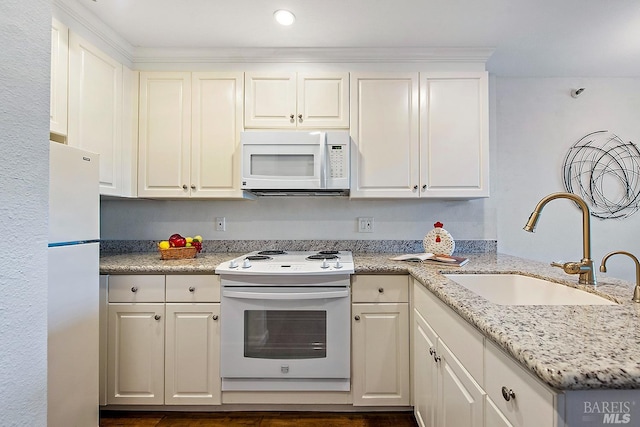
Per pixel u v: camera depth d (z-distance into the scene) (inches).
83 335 53.9
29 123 23.4
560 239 97.5
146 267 67.5
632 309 34.3
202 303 68.1
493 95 94.6
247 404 70.4
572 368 20.9
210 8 65.4
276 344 68.2
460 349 39.7
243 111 80.5
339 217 92.1
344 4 63.9
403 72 80.4
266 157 77.3
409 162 80.0
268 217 92.3
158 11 66.4
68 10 64.0
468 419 36.9
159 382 68.1
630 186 97.6
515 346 24.7
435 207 92.0
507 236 97.3
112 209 91.6
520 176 97.5
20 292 22.3
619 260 97.3
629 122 97.6
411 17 68.0
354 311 68.5
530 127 97.5
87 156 54.8
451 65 81.4
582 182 97.7
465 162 79.4
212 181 80.8
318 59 81.8
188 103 80.8
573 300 46.7
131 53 80.1
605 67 91.5
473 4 63.9
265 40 77.1
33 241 23.5
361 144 80.3
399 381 68.2
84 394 54.1
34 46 24.0
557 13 66.7
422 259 73.0
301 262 72.7
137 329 68.1
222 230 92.1
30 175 23.4
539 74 95.7
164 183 81.0
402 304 68.3
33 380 23.1
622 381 20.4
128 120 80.0
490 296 59.7
